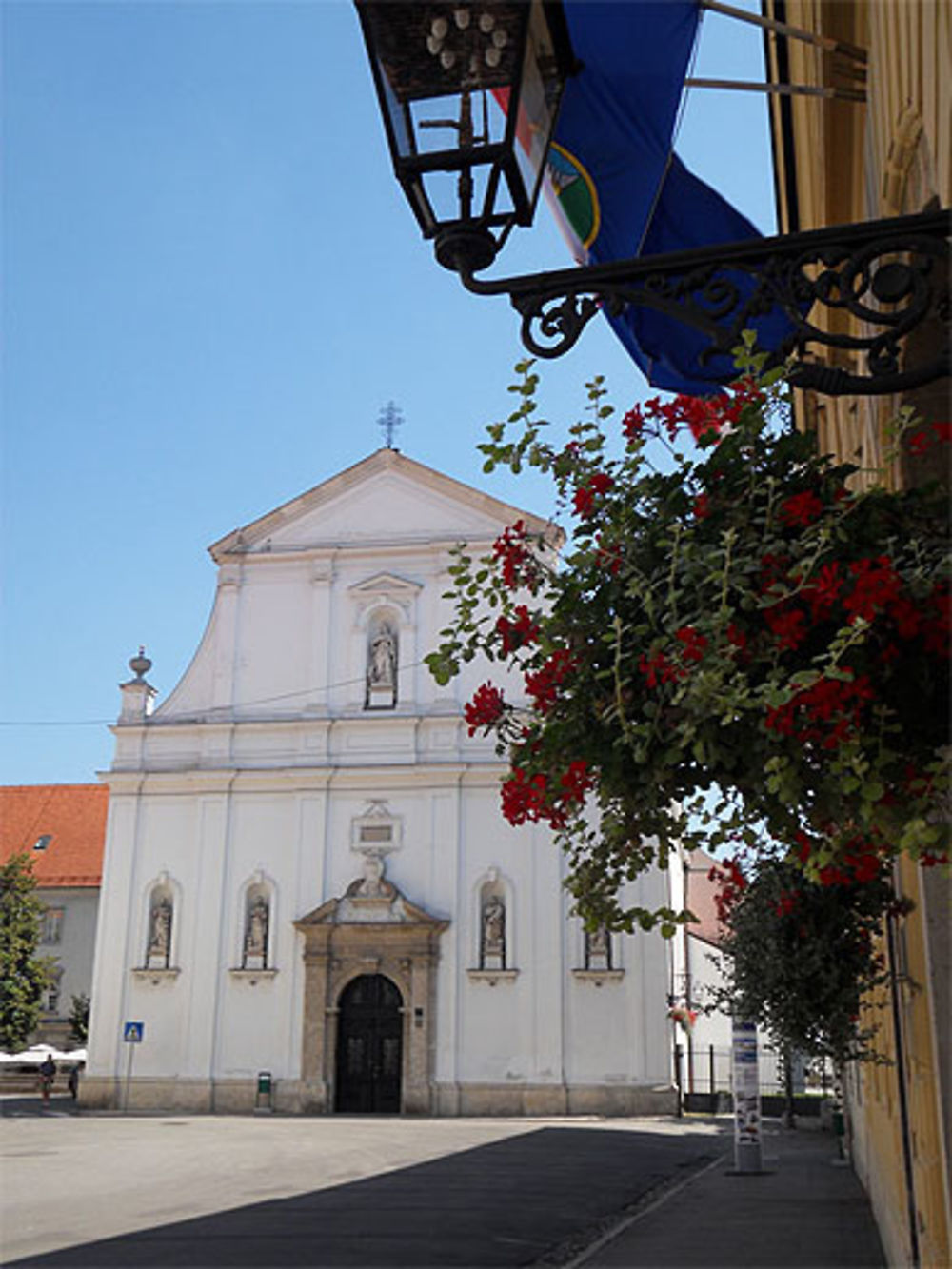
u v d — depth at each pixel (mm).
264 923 34812
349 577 37469
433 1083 32938
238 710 36844
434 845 34656
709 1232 12633
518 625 3820
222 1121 30703
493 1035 33156
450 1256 11008
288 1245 11492
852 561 2979
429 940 33750
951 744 2809
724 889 8664
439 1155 22062
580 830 3805
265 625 37500
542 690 3367
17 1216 13844
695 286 3221
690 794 3205
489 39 3283
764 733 2898
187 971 34781
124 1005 34844
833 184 6676
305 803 35438
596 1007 32969
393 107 3312
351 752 35844
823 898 8312
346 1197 15797
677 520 3344
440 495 37625
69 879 50562
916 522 3016
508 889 34031
